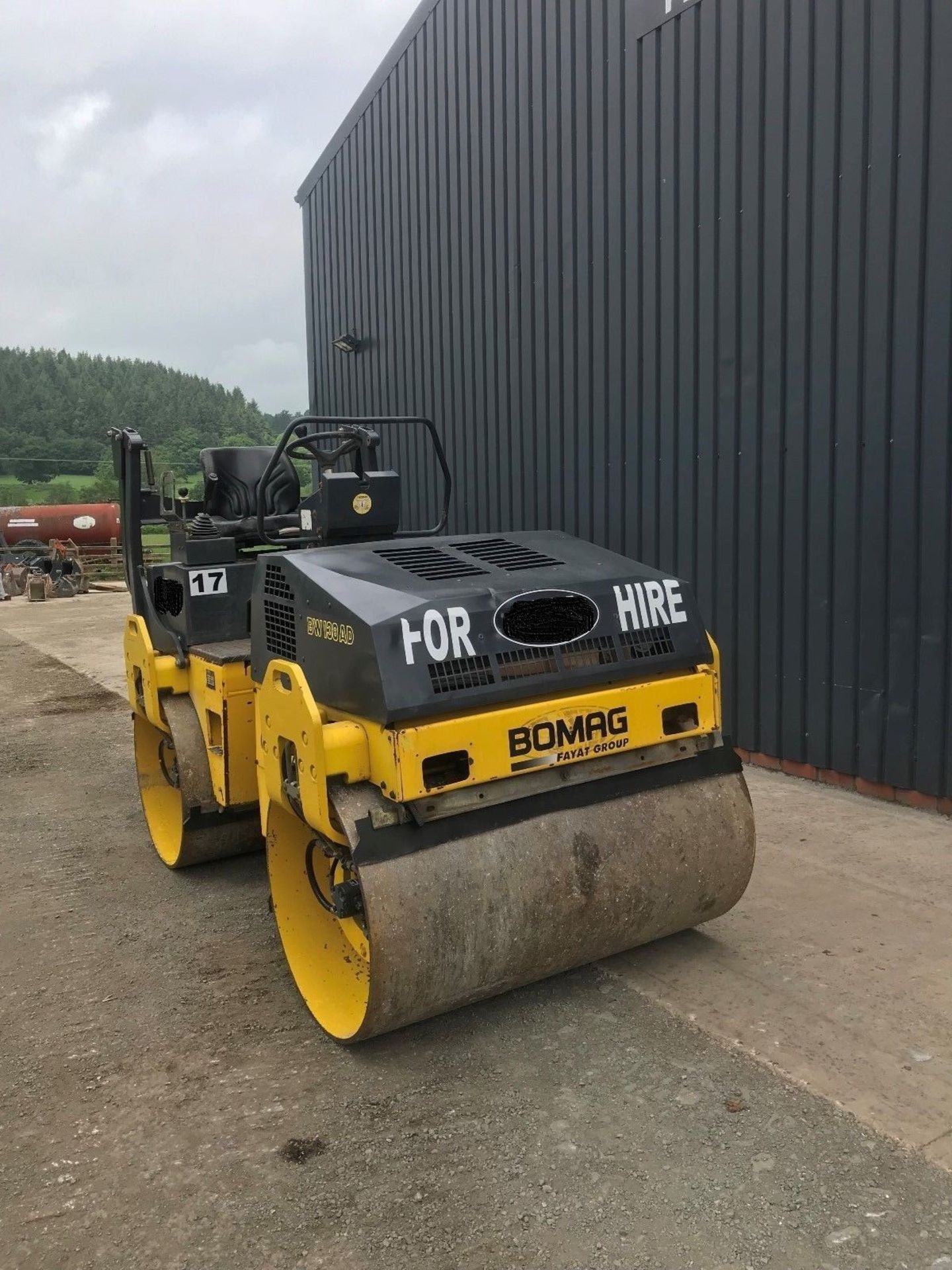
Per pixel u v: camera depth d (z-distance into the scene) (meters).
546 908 3.34
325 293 12.34
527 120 8.08
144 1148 2.95
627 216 7.14
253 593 4.00
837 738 5.99
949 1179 2.67
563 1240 2.51
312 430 7.80
